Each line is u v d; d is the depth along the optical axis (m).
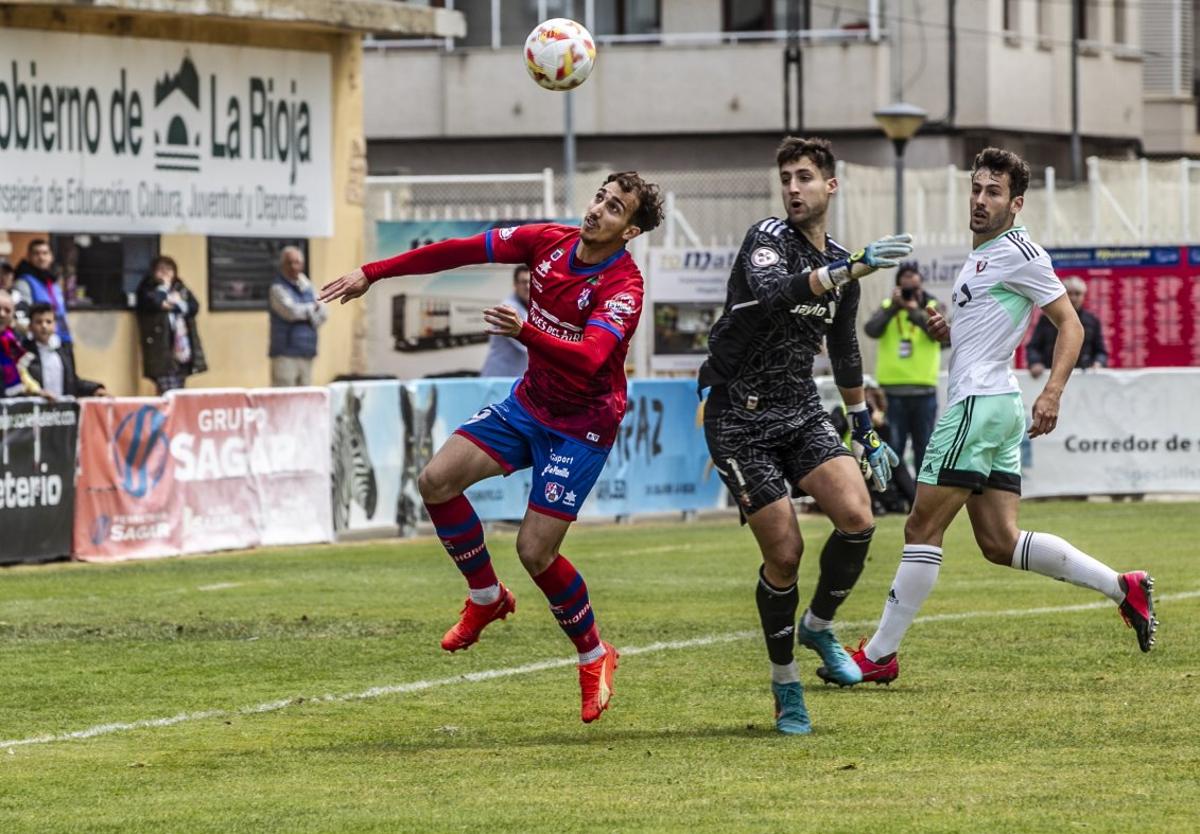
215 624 29.80
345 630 29.09
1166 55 119.44
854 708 22.17
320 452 44.41
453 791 17.97
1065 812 16.59
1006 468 23.19
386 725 21.67
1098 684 23.50
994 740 20.11
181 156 55.06
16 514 38.81
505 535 45.53
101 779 18.81
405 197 68.38
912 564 23.05
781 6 98.75
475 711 22.50
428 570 37.94
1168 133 119.31
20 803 17.70
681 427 50.72
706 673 24.95
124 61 53.41
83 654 26.89
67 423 39.66
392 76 102.56
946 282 58.97
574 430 20.78
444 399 46.88
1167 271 59.28
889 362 50.62
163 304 51.81
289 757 19.86
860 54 96.56
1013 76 98.00
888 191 68.25
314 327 54.22
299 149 58.88
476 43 102.25
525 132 101.19
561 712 22.39
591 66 22.69
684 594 33.38
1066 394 53.78
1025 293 22.66
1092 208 67.44
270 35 57.69
